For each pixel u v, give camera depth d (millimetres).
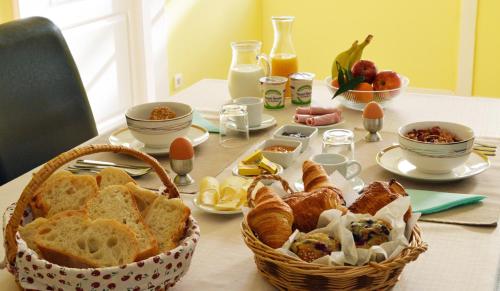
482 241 1139
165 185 1076
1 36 1738
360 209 1058
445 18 4008
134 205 1001
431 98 1955
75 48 3061
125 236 932
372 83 1871
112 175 1114
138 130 1546
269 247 959
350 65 1926
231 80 1953
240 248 1137
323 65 4402
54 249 933
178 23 3738
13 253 924
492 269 1053
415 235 997
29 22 1826
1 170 1675
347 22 4250
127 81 3463
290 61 1995
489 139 1589
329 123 1726
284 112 1866
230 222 1232
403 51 4172
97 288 894
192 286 1022
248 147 1601
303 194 1091
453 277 1032
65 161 968
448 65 4098
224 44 4176
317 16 4312
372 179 1395
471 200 1258
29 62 1786
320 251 963
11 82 1737
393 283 989
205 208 1259
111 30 3289
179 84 3842
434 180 1354
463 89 4094
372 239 961
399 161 1468
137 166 1470
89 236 940
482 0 3893
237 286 1021
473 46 3984
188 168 1382
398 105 1898
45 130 1806
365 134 1665
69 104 1877
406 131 1439
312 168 1187
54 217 956
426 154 1348
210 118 1825
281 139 1548
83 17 3082
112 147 1027
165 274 930
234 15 4211
